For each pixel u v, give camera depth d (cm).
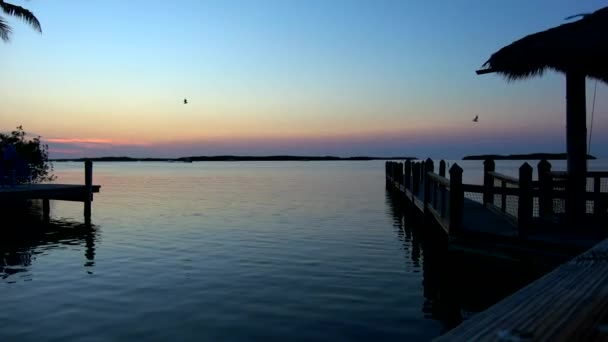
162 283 845
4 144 2233
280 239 1288
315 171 8325
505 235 695
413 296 773
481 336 177
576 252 611
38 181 2377
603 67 875
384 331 621
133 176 5850
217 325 638
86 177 1705
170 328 627
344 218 1723
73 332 614
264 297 762
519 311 211
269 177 5516
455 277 859
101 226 1533
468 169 8288
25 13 1828
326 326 636
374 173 7094
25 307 714
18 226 1542
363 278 885
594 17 782
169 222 1612
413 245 1213
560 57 769
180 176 5847
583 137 832
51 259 1047
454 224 763
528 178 687
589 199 639
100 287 822
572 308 212
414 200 1592
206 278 879
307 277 889
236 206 2123
